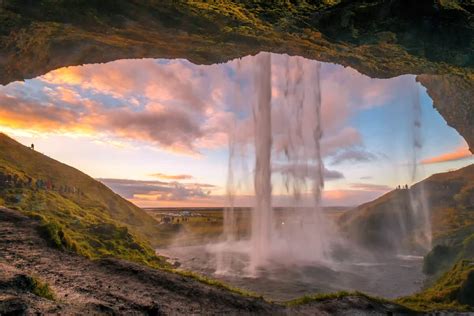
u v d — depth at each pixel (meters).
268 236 65.94
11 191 45.81
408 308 16.12
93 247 25.11
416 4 13.75
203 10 14.48
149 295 11.47
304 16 14.81
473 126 32.12
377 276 37.72
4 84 18.41
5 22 14.73
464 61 17.09
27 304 8.00
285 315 12.70
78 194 66.56
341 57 19.70
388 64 19.50
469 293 18.34
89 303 9.45
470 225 45.97
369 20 14.63
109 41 17.72
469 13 14.02
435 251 36.47
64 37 16.92
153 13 14.73
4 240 14.46
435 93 32.28
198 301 12.00
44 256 13.59
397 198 83.00
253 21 15.24
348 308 14.71
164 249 58.25
